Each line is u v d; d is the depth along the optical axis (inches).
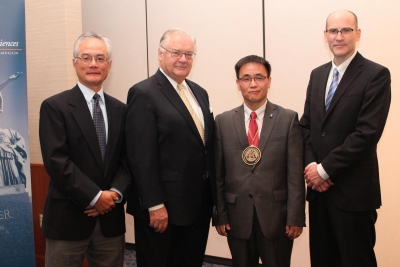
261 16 132.6
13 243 115.2
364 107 81.0
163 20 149.9
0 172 114.0
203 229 91.2
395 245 121.1
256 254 88.7
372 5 117.2
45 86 134.1
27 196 116.5
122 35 159.3
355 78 83.9
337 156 80.8
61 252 81.4
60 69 131.3
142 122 84.1
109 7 160.7
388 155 119.6
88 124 82.6
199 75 144.9
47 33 132.3
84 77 83.5
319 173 82.7
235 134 87.6
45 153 79.7
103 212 81.6
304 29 126.7
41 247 134.0
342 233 84.7
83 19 167.3
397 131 117.7
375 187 84.6
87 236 82.5
